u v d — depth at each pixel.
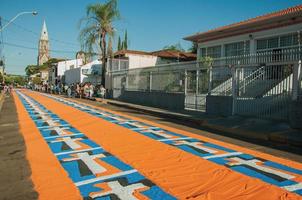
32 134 11.26
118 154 8.12
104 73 36.47
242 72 16.22
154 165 7.07
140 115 18.89
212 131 12.76
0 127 13.23
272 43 21.42
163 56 40.38
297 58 13.11
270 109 14.50
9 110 20.94
